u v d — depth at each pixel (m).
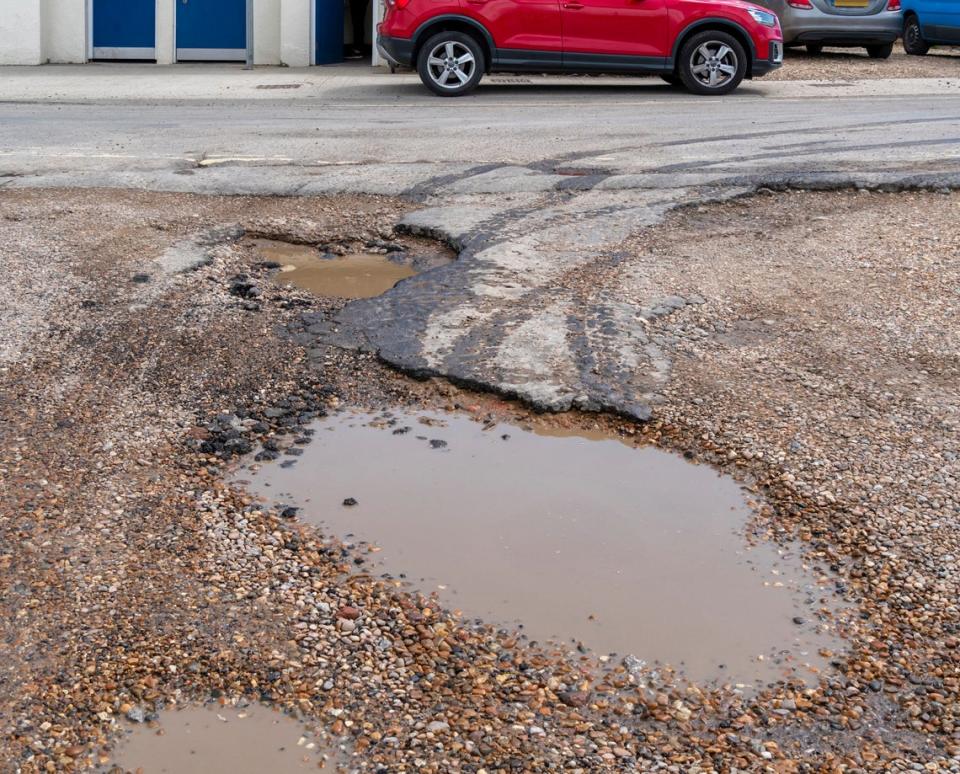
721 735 3.31
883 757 3.22
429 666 3.59
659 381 5.59
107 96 16.03
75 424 5.17
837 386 5.56
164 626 3.74
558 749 3.24
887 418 5.23
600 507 4.60
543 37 14.77
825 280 6.97
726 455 4.95
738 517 4.52
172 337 6.09
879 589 4.02
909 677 3.56
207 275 7.04
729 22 14.73
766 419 5.23
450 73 15.16
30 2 20.72
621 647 3.71
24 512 4.41
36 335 6.07
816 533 4.37
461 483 4.78
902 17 19.05
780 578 4.11
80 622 3.74
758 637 3.77
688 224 8.06
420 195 8.79
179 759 3.17
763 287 6.86
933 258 7.29
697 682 3.54
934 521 4.40
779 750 3.25
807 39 18.28
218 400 5.45
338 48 22.03
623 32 14.77
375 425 5.28
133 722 3.31
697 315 6.42
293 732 3.29
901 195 8.63
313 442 5.11
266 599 3.92
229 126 12.35
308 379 5.68
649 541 4.35
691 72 14.98
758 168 9.31
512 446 5.10
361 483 4.76
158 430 5.15
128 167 9.77
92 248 7.44
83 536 4.27
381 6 20.09
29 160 10.15
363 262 7.45
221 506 4.54
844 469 4.79
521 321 6.27
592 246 7.58
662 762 3.20
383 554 4.23
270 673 3.53
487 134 11.49
